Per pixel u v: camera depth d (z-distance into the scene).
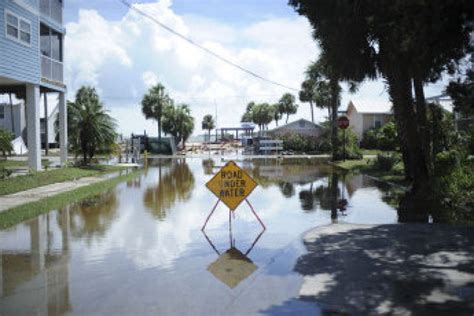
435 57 11.17
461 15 9.62
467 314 5.46
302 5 15.82
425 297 6.03
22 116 62.91
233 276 7.04
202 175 25.19
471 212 11.91
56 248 8.80
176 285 6.65
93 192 17.17
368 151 49.41
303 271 7.22
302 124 60.72
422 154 15.26
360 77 16.88
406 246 8.53
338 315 5.50
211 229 10.47
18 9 20.55
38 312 5.68
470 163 16.02
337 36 15.27
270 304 5.89
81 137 28.44
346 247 8.57
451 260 7.62
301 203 14.25
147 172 27.34
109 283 6.75
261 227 10.66
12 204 13.79
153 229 10.50
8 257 8.20
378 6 12.01
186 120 72.81
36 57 22.23
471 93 11.22
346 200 14.70
